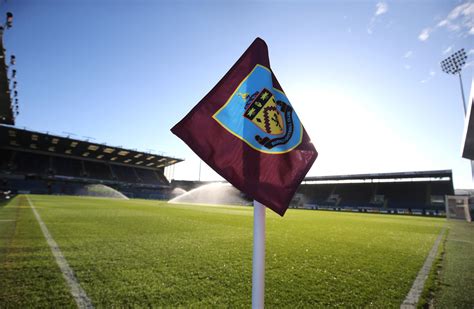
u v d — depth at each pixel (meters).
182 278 3.32
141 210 16.09
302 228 9.83
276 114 1.44
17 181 47.56
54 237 5.79
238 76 1.43
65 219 9.25
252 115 1.38
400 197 41.09
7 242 5.15
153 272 3.52
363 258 4.80
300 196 51.22
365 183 47.12
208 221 10.84
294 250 5.41
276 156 1.35
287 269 3.94
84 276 3.28
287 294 2.94
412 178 42.38
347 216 20.64
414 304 2.76
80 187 53.50
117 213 12.99
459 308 2.70
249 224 10.03
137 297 2.71
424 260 4.78
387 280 3.51
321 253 5.15
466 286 3.35
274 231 8.66
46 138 46.44
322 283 3.33
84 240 5.55
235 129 1.33
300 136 1.44
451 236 8.68
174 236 6.57
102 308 2.46
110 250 4.71
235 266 3.91
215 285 3.10
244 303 2.62
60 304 2.51
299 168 1.36
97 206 17.88
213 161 1.25
